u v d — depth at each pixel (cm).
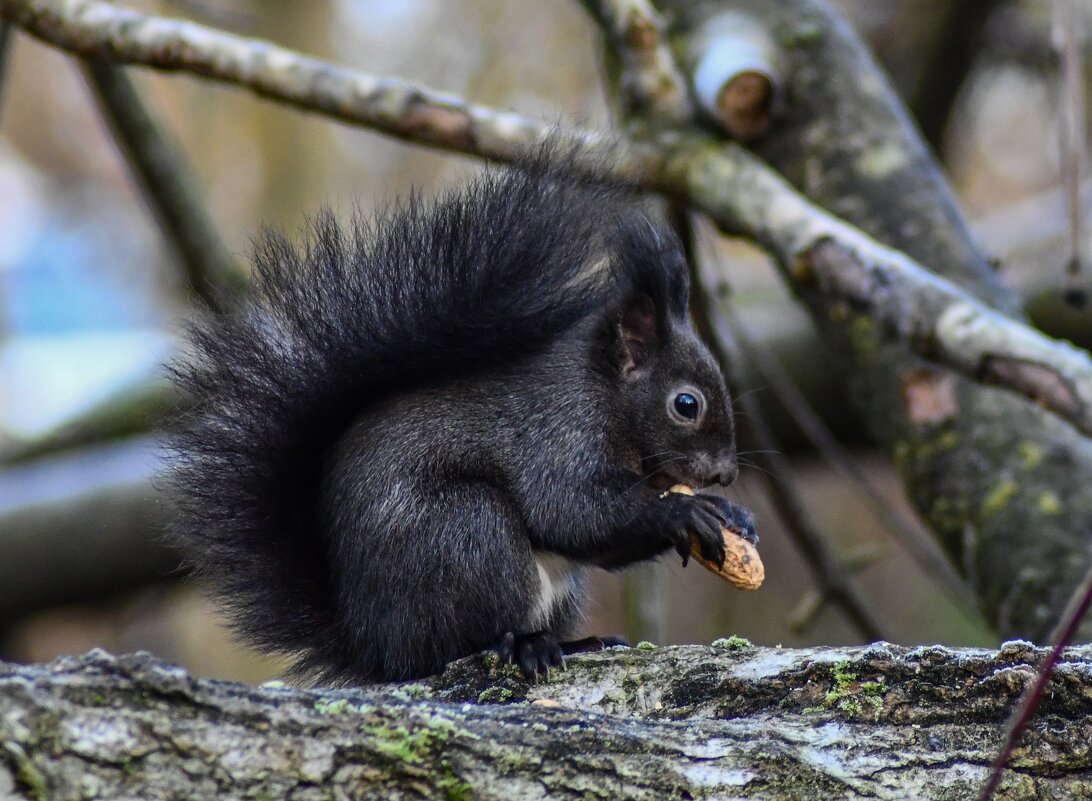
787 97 1219
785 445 1648
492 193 904
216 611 860
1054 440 1100
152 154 1342
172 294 2597
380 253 887
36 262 2783
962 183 2409
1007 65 2088
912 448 1148
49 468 1546
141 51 998
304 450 846
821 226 990
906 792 592
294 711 543
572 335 936
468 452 852
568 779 564
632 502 871
